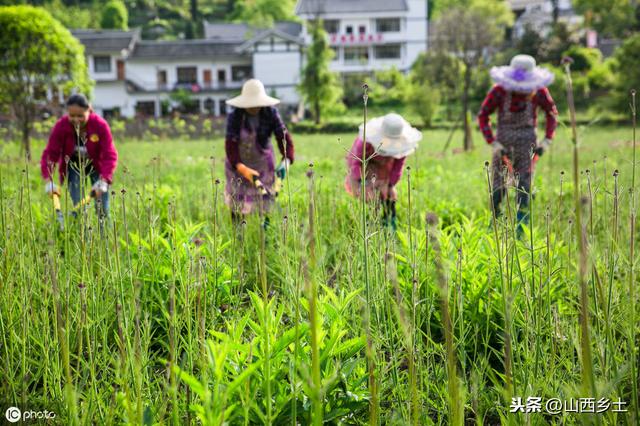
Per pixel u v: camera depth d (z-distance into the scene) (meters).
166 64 56.62
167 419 2.39
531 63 6.00
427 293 3.23
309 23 56.44
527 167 6.09
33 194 7.39
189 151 20.47
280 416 2.32
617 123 31.02
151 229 3.57
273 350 2.30
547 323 3.01
